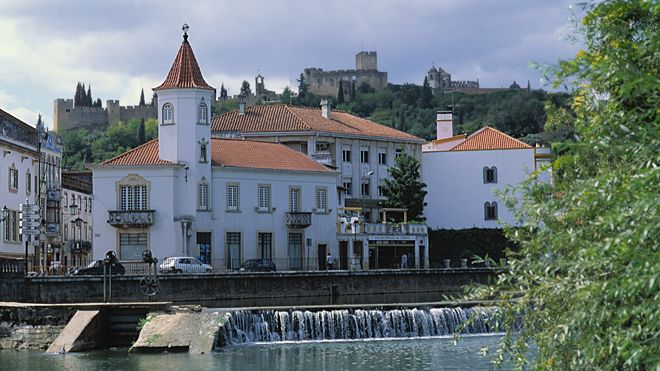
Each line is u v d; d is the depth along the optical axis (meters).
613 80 18.72
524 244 23.36
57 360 47.91
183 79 93.06
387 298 80.75
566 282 21.03
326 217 102.00
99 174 91.62
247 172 96.31
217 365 45.91
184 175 91.94
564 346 21.30
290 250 99.31
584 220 21.94
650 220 16.98
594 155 24.36
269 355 49.78
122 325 55.03
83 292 70.56
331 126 116.81
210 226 93.38
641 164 17.88
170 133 92.69
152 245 90.81
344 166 116.31
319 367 45.19
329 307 58.53
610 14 20.14
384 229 104.12
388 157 121.25
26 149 93.00
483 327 59.41
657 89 18.53
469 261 112.56
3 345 53.78
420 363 46.22
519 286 23.31
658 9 17.05
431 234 114.94
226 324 54.22
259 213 96.94
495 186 118.88
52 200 106.81
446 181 120.81
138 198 91.31
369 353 50.34
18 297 68.12
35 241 89.31
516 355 24.53
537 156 117.94
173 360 47.75
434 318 58.97
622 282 17.41
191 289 75.75
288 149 104.88
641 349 17.30
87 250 122.62
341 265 102.94
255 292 79.19
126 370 44.12
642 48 18.38
